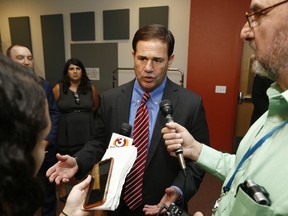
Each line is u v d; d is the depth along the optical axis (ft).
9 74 1.13
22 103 1.11
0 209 1.11
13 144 1.09
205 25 10.71
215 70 10.96
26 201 1.18
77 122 8.64
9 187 1.09
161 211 2.86
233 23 10.32
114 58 12.96
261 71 2.15
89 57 13.42
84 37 13.30
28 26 14.26
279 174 1.82
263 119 2.60
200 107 3.73
